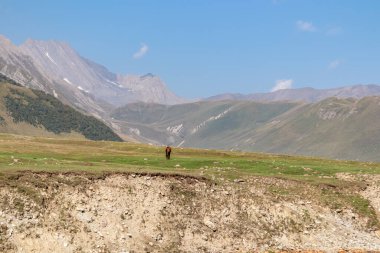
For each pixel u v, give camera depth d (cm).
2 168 6081
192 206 6612
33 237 5241
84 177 6309
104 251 5469
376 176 8944
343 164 11719
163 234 6041
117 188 6350
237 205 6925
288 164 10100
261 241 6481
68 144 16325
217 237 6309
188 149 14862
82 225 5644
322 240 6794
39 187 5828
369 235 7200
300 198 7538
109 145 16112
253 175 7962
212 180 7244
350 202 7806
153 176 6831
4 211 5338
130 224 5959
